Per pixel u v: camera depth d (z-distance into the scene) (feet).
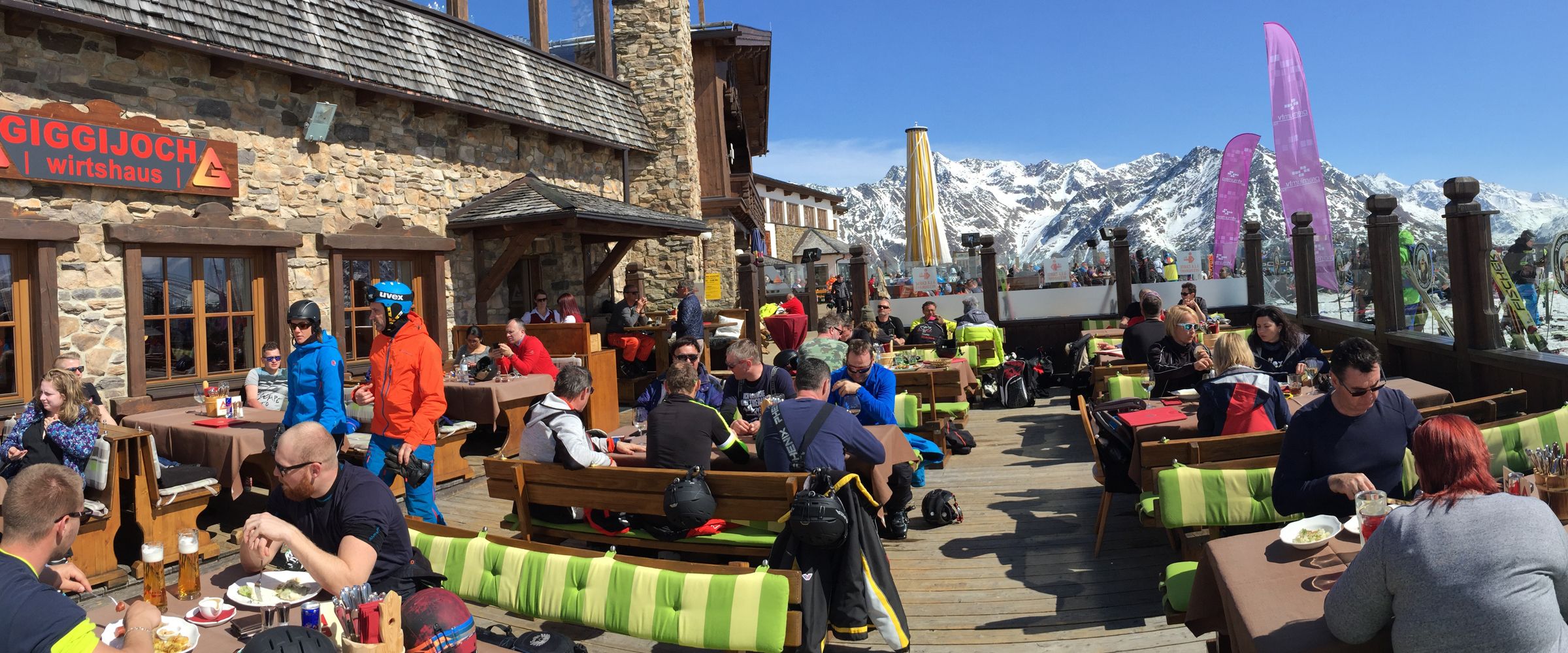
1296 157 44.47
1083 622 14.46
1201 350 23.59
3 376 25.34
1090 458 26.81
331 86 34.63
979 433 32.35
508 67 44.60
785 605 10.74
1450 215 24.44
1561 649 7.46
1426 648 7.69
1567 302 21.01
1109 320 49.06
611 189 53.06
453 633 8.71
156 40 27.89
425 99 37.93
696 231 47.65
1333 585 8.84
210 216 29.96
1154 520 16.03
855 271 52.29
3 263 25.30
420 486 18.19
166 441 22.31
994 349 39.58
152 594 10.14
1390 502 11.25
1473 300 24.21
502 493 17.35
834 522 12.39
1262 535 10.66
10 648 7.93
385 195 37.14
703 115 65.05
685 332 37.42
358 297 35.94
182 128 29.45
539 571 12.14
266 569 10.98
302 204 33.45
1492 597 7.48
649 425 16.42
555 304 47.80
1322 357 23.36
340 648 8.34
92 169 26.58
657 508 15.57
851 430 15.52
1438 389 21.65
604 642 14.52
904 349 38.75
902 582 16.84
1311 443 12.98
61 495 8.69
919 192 97.40
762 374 21.38
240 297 31.42
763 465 17.07
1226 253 55.01
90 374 26.76
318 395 18.88
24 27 25.04
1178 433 17.63
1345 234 42.27
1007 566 17.42
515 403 28.48
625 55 56.65
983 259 51.60
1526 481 10.25
